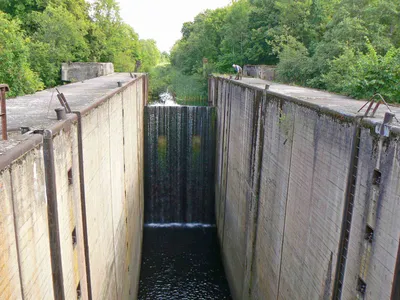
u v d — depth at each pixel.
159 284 21.08
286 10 34.09
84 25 34.81
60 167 7.89
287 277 12.92
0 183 5.12
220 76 29.81
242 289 18.64
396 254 7.17
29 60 26.69
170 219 29.25
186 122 28.27
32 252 6.39
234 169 21.53
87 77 31.64
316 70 23.61
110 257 13.55
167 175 28.83
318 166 10.66
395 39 22.44
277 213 14.16
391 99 14.41
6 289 5.32
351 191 8.97
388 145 7.51
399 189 7.14
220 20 50.91
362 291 8.47
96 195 11.48
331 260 9.80
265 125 15.71
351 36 22.05
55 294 7.73
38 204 6.71
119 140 16.28
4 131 6.42
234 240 20.83
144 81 32.41
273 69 30.53
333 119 9.78
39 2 32.53
